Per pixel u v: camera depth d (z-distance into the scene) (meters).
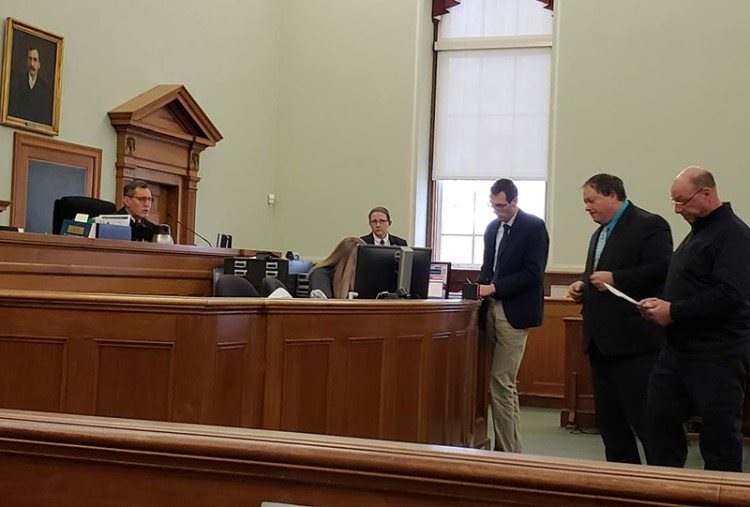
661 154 8.23
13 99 6.14
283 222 9.54
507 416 4.54
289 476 1.36
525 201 9.24
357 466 1.31
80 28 6.79
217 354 2.93
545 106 9.15
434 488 1.28
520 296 4.47
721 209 3.21
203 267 4.92
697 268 3.19
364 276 4.38
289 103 9.57
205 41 8.30
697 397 3.18
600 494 1.19
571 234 8.43
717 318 3.14
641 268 3.54
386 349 3.63
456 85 9.47
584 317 3.74
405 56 9.20
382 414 3.61
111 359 2.96
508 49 9.30
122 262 4.22
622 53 8.40
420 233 9.30
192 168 8.06
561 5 8.61
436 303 3.92
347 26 9.41
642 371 3.53
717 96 8.10
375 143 9.25
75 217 5.37
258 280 4.86
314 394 3.30
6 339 3.03
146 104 7.21
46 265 3.66
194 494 1.42
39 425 1.50
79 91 6.79
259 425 3.13
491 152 9.31
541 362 7.70
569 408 6.23
